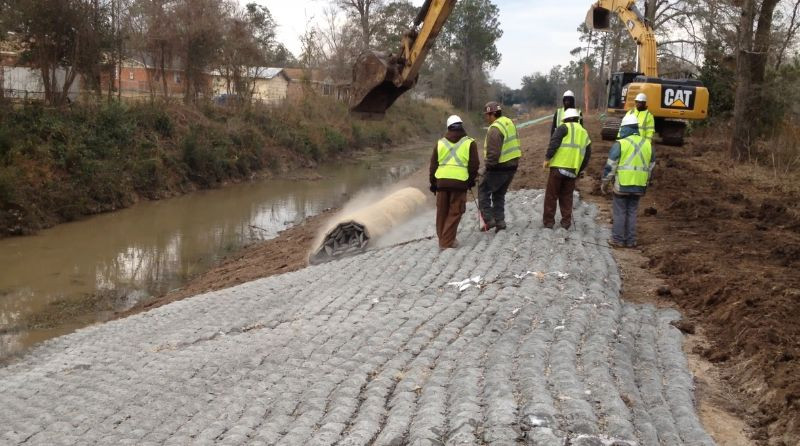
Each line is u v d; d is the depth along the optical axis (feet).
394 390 19.33
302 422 18.12
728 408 18.97
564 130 35.50
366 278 33.19
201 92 117.39
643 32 62.75
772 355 20.40
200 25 106.73
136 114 88.58
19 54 84.84
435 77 282.36
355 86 58.65
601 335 21.38
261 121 114.11
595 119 140.46
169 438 19.15
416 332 23.91
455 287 28.71
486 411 16.35
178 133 92.89
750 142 68.39
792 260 31.78
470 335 22.20
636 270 31.55
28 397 25.45
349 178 104.27
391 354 22.24
